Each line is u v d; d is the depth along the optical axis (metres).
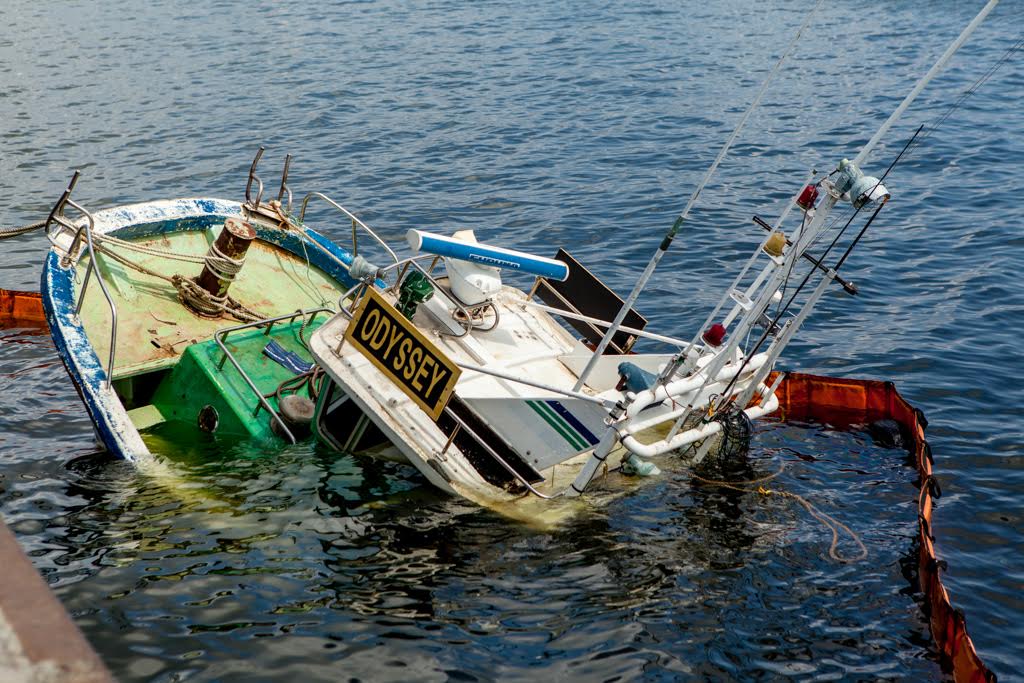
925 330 11.01
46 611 1.44
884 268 13.02
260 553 6.50
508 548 6.63
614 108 21.72
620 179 17.08
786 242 6.92
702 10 34.00
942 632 5.66
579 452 7.27
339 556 6.50
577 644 5.66
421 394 6.95
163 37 30.36
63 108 21.75
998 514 7.15
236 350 8.82
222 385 8.35
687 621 5.88
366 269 7.32
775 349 7.27
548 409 7.24
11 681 1.30
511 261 7.72
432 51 27.91
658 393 6.88
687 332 11.23
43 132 19.88
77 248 8.70
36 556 6.41
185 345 8.85
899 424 8.41
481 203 15.91
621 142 19.25
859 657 5.56
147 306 9.07
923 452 7.49
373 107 21.95
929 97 22.05
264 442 8.09
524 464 7.48
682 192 16.30
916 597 6.09
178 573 6.25
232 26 32.12
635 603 6.05
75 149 18.77
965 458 8.03
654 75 24.69
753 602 6.06
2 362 10.00
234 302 9.45
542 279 9.12
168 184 16.73
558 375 7.98
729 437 7.54
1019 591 6.25
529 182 16.95
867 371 10.02
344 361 7.53
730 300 12.05
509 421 7.41
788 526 6.90
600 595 6.13
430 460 7.14
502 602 6.05
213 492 7.30
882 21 31.09
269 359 8.90
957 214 15.06
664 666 5.48
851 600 6.07
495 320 8.00
